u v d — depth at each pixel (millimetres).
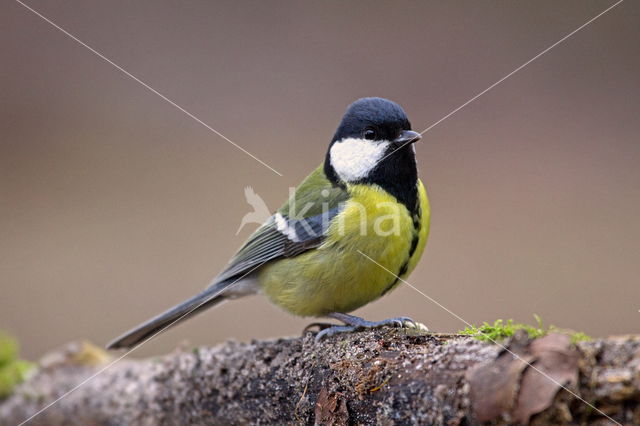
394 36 16234
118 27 16516
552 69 14859
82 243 12242
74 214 13016
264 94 15523
